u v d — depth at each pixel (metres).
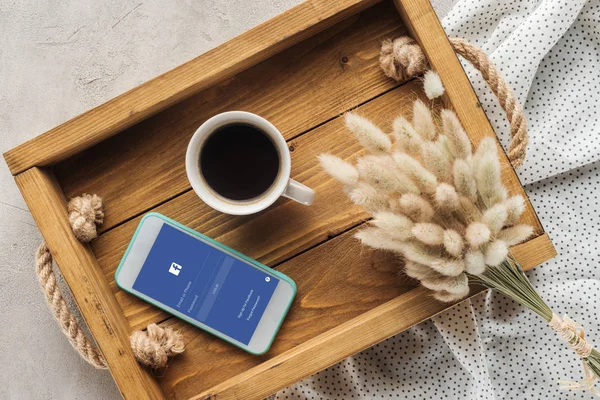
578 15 0.93
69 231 0.83
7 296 0.98
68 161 0.86
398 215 0.74
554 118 0.93
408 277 0.84
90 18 0.98
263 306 0.85
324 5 0.82
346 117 0.75
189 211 0.85
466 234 0.74
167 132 0.86
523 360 0.93
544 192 0.94
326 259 0.85
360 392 0.94
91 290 0.82
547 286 0.93
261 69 0.85
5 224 0.97
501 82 0.84
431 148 0.74
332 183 0.85
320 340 0.82
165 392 0.85
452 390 0.93
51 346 0.98
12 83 0.98
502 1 0.94
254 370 0.83
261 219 0.85
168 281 0.85
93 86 0.98
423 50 0.83
